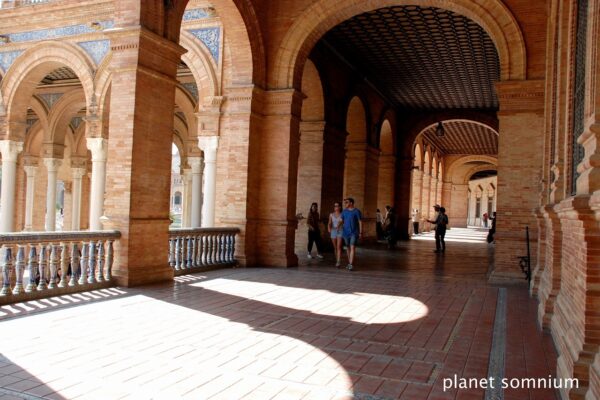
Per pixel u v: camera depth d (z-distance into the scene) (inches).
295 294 332.8
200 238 425.7
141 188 340.8
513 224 413.7
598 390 124.0
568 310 187.0
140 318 249.0
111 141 339.3
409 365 191.2
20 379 162.2
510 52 416.5
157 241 356.8
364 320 264.1
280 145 480.4
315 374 177.3
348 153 797.2
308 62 577.0
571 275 185.2
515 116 414.6
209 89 574.9
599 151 138.9
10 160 720.3
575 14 228.4
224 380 167.9
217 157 571.5
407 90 838.5
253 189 477.1
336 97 660.1
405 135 997.8
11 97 707.4
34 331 217.6
